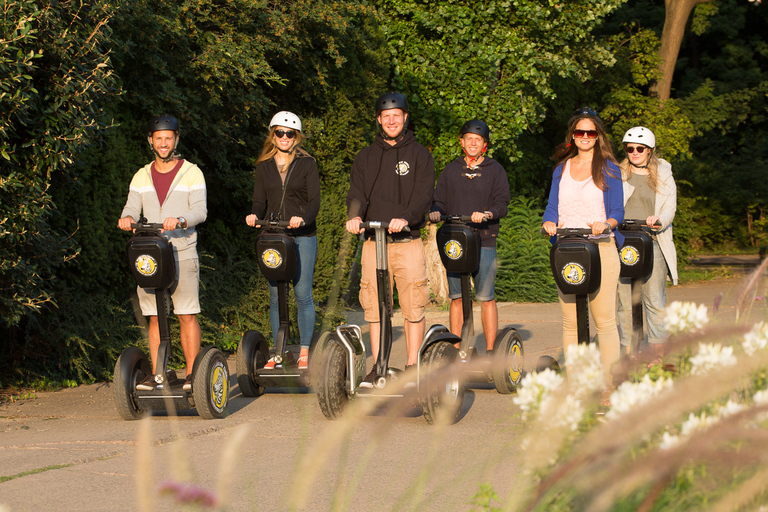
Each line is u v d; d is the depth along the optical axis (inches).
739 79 5295.3
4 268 892.6
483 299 1011.3
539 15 2122.3
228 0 1412.4
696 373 397.4
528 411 391.9
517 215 2476.6
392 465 629.3
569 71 2349.9
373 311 843.4
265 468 629.9
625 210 987.9
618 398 359.9
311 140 1722.4
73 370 1113.4
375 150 837.8
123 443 736.3
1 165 919.0
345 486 573.3
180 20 1354.6
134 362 855.1
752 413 212.2
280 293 973.2
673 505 289.0
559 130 3863.2
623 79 3676.2
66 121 942.4
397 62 2100.1
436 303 2161.7
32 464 661.3
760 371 358.0
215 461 656.4
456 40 2110.0
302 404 938.7
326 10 1536.7
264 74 1480.1
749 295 469.7
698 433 213.5
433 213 960.9
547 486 232.7
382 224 783.7
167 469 628.1
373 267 836.0
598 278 737.0
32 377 1076.5
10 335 1072.8
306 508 526.3
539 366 769.6
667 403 217.2
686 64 5516.7
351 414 289.7
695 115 4788.4
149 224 830.5
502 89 2203.5
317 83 1694.1
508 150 2292.1
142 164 1312.7
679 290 2539.4
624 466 219.9
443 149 2177.7
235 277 1518.2
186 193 878.4
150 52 1290.6
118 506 539.5
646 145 975.6
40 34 917.2
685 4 3782.0
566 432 296.8
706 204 5147.6
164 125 871.7
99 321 1165.7
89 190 1185.4
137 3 1196.5
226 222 1633.9
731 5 5231.3
